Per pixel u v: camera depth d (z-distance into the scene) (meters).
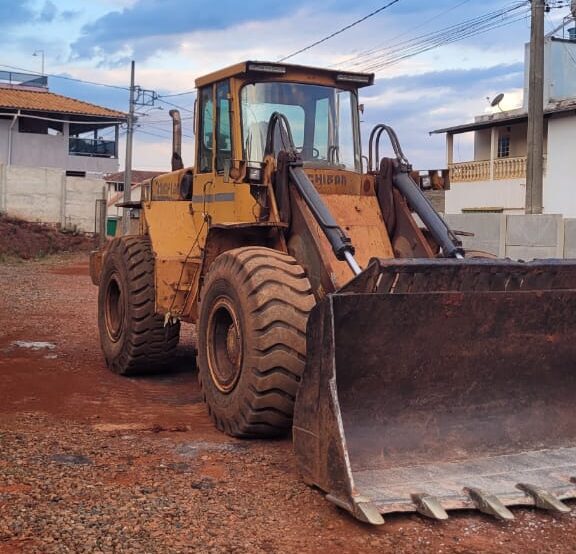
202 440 6.20
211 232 7.05
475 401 5.55
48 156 42.50
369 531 4.43
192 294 7.72
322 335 4.87
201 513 4.62
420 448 5.29
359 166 7.83
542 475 5.14
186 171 8.61
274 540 4.29
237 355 6.20
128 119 42.75
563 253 18.72
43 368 9.26
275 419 5.98
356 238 6.83
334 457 4.68
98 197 35.94
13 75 46.25
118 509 4.63
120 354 8.94
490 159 32.38
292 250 6.64
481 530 4.48
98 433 6.37
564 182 28.62
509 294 5.30
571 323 5.66
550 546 4.31
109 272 9.31
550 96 29.89
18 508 4.61
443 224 6.59
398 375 5.25
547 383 5.79
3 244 30.50
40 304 15.49
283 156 6.63
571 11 21.41
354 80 7.71
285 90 7.47
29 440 6.05
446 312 5.19
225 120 7.52
